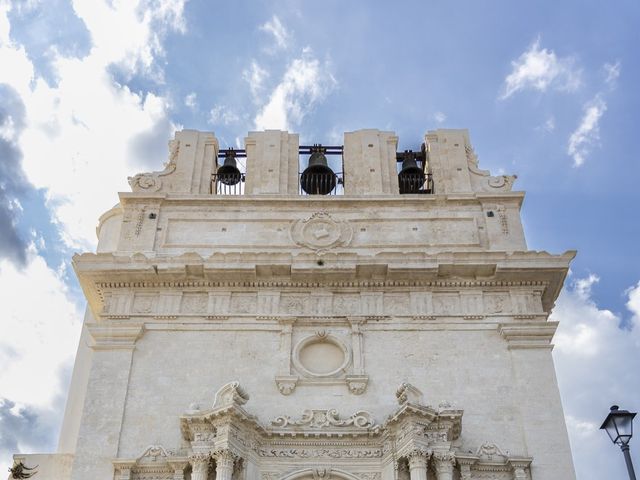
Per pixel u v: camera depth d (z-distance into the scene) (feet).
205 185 129.80
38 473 107.45
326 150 140.97
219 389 104.37
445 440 96.32
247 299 114.21
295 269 113.60
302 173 137.18
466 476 96.63
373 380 106.42
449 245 120.26
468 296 113.80
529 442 100.27
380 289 114.62
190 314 112.06
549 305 120.37
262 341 110.22
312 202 124.98
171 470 98.02
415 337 110.22
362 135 135.95
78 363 123.75
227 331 111.04
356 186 129.29
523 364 107.04
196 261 114.11
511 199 124.88
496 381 105.91
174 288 114.73
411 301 113.39
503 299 113.50
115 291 114.42
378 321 111.45
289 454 100.17
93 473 98.17
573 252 113.70
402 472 96.22
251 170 132.16
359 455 100.17
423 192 140.05
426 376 106.73
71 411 118.83
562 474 97.60
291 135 136.67
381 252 114.73
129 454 99.86
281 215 124.16
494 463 98.22
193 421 97.55
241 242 121.39
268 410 103.96
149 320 111.55
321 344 111.14
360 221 123.44
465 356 108.37
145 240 120.98
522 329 109.60
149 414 103.30
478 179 129.80
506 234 121.08
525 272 113.39
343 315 112.06
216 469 94.07
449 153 132.87
